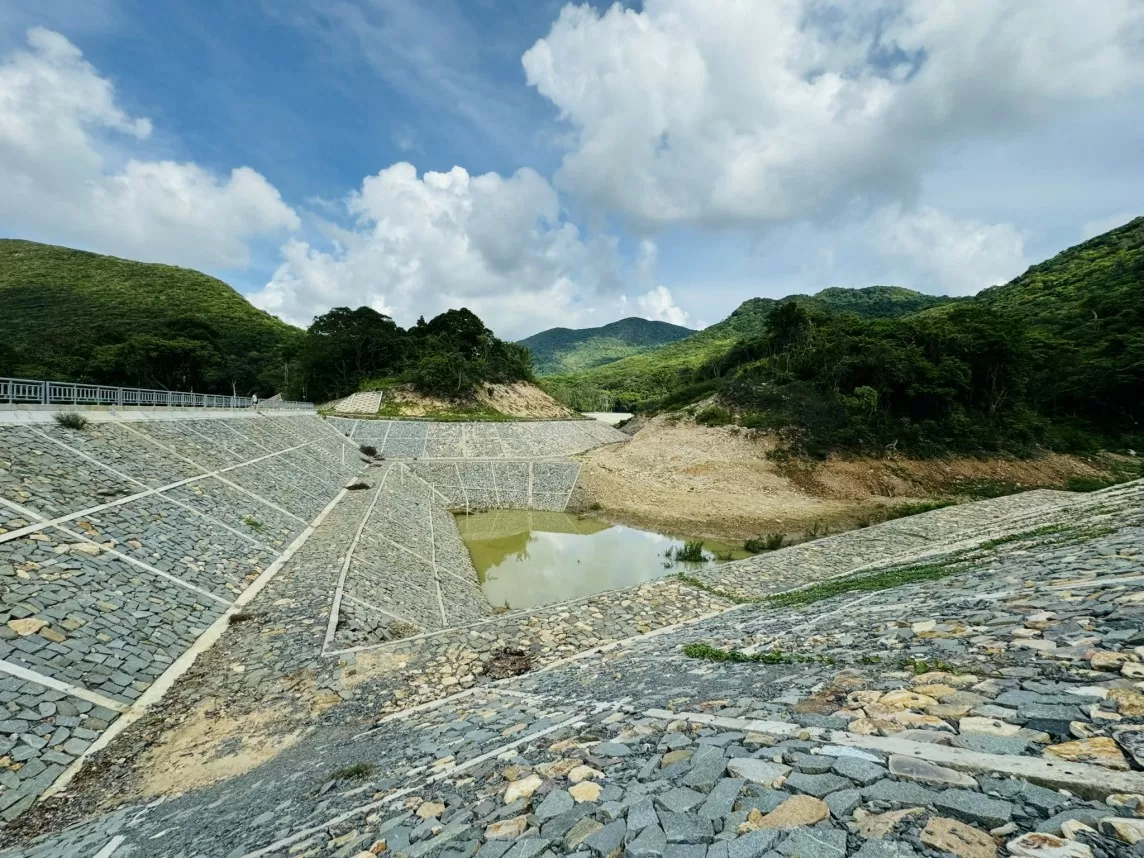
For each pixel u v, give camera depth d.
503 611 24.75
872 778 3.75
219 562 18.80
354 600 18.16
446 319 102.81
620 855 3.66
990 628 6.95
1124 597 6.59
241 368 97.81
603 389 159.12
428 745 8.20
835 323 76.56
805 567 24.72
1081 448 57.50
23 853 7.70
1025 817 2.99
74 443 20.09
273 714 12.05
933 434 54.44
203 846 6.23
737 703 6.30
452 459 55.59
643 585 21.45
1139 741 3.42
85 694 11.47
